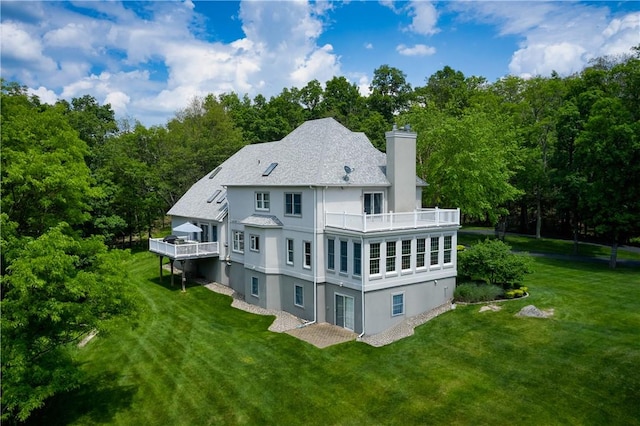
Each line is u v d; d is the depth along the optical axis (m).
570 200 44.50
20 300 15.66
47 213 19.91
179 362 22.58
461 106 73.12
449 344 22.88
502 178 42.00
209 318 29.12
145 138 62.84
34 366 16.11
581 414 16.30
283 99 88.06
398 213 26.14
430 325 25.59
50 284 16.33
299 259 28.89
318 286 27.64
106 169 51.69
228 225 36.19
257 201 32.53
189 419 17.61
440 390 18.58
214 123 71.81
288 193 29.45
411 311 27.09
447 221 28.62
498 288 29.62
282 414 17.64
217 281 37.84
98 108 81.88
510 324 24.75
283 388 19.58
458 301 29.25
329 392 19.06
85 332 18.75
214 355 23.25
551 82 57.09
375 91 85.44
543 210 61.56
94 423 17.64
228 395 19.25
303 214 28.30
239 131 70.88
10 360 15.12
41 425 17.72
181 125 75.75
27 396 15.59
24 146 19.56
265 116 82.00
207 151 59.06
